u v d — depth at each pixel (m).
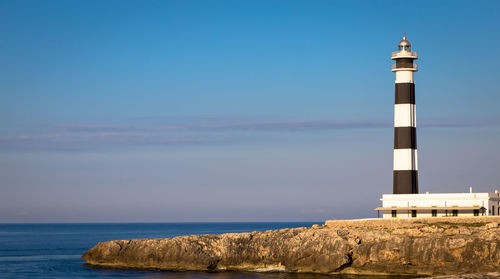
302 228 127.06
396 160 132.75
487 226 111.25
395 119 133.75
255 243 122.31
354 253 112.12
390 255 108.75
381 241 110.88
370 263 110.31
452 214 127.50
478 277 91.06
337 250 112.31
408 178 131.50
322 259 113.31
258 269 119.31
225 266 121.94
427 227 115.06
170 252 125.94
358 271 111.12
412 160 132.38
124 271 123.94
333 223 128.75
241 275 114.62
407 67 133.12
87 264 137.12
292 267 116.44
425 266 106.31
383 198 131.50
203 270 122.06
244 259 121.19
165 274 118.19
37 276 121.06
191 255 123.56
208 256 122.62
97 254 136.12
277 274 114.81
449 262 104.62
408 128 132.38
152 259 127.50
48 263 145.00
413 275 107.25
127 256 130.75
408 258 107.50
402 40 135.25
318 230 119.19
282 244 118.94
